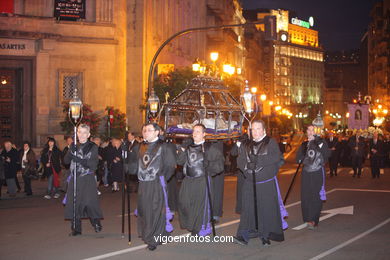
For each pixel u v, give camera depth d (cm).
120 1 3188
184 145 1030
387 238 966
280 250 870
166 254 845
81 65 3059
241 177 1184
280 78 17150
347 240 948
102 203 1519
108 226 1120
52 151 1702
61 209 1416
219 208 1132
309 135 1082
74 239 980
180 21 4591
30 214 1327
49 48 2947
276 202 902
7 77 2989
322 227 1080
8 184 1738
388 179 2234
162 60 3972
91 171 1016
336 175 2416
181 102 1400
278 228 898
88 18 3130
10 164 1733
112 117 2716
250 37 10238
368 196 1605
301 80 18300
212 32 5656
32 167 1769
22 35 2881
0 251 889
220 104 1382
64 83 3045
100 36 3105
